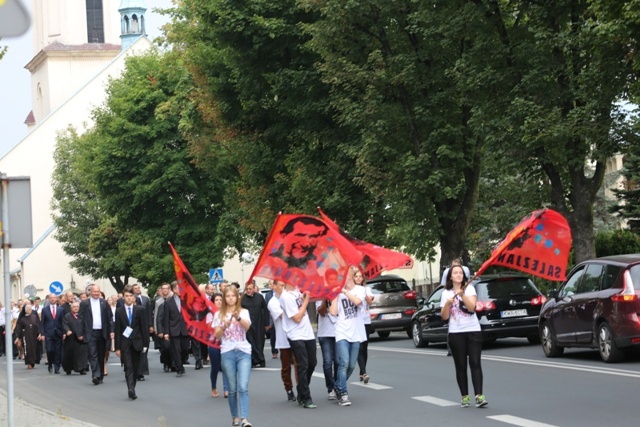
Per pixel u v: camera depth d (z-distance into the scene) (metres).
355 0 32.38
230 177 49.94
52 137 91.75
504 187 36.81
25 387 23.88
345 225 37.12
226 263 79.75
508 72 28.45
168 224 56.66
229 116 41.78
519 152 27.77
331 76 33.22
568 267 30.28
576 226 27.77
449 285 13.68
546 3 27.38
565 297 19.91
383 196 33.38
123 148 56.12
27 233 11.86
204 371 24.58
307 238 13.63
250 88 38.97
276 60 38.25
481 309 23.56
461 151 32.38
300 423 13.28
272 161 40.47
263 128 41.09
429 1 30.97
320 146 37.75
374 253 16.02
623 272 18.09
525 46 27.80
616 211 37.91
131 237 57.97
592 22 23.58
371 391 16.45
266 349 31.81
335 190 36.47
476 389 13.52
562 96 27.58
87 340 23.34
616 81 24.92
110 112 61.06
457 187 31.73
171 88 56.38
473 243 48.44
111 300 25.58
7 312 11.85
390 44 34.09
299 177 37.19
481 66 29.03
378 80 32.84
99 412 16.67
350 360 15.11
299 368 14.93
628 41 23.02
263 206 41.47
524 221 13.23
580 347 19.53
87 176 59.16
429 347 26.69
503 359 20.66
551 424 11.63
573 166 27.09
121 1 104.44
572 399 13.74
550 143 26.39
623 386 14.85
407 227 38.66
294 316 14.94
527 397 14.25
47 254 89.25
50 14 101.88
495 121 27.73
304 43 37.03
